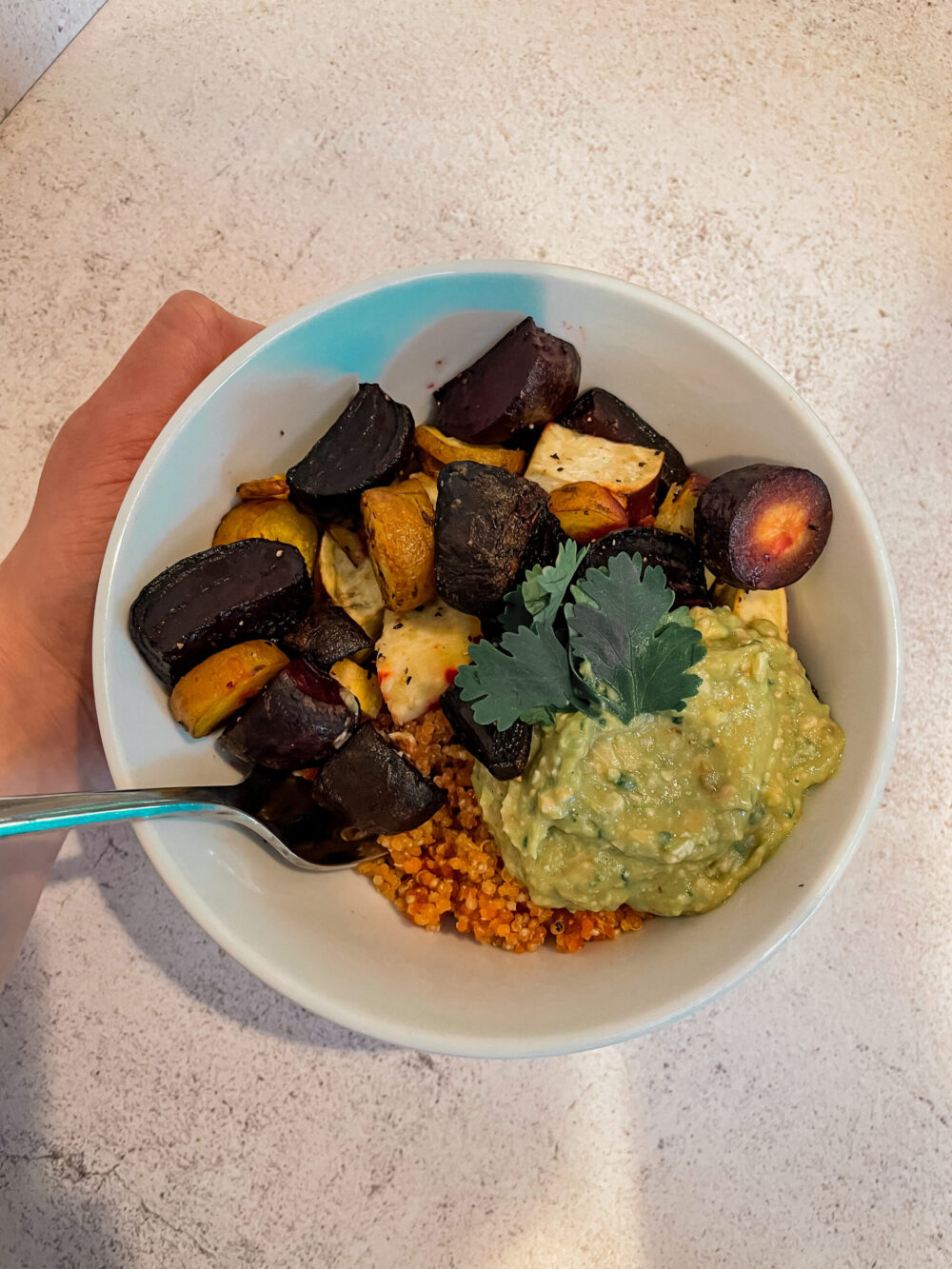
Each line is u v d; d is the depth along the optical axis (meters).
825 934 0.31
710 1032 0.31
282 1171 0.30
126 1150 0.30
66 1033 0.30
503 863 0.26
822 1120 0.30
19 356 0.33
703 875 0.24
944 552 0.32
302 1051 0.30
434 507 0.25
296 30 0.35
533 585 0.23
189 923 0.31
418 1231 0.30
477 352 0.26
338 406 0.26
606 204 0.33
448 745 0.26
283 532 0.25
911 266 0.33
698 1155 0.30
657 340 0.26
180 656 0.23
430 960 0.25
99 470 0.26
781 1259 0.30
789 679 0.25
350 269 0.33
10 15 0.33
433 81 0.34
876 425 0.32
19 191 0.34
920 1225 0.30
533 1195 0.30
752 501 0.24
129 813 0.21
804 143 0.34
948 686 0.31
